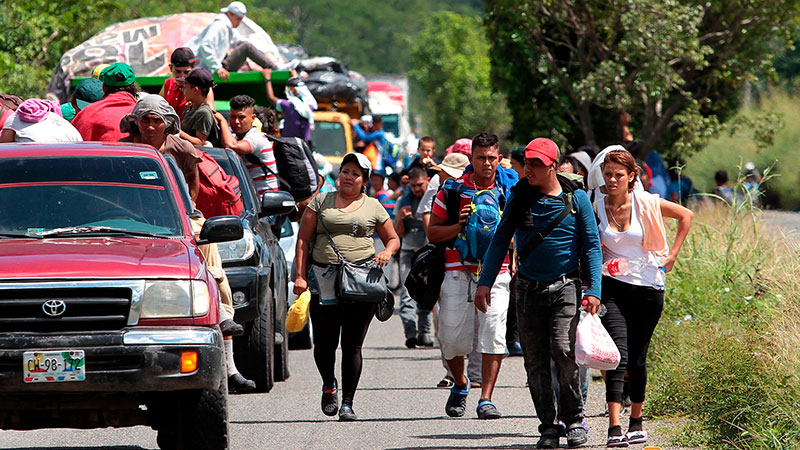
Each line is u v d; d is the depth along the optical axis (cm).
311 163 4816
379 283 3384
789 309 3681
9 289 2395
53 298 2411
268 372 4025
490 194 3409
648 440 3059
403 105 15288
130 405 2533
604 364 2872
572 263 2994
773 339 3297
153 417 2661
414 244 5350
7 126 3453
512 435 3198
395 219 5338
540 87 9119
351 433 3234
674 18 8131
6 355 2362
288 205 4053
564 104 9106
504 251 3039
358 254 3416
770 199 12631
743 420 2994
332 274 3409
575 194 2983
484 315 3425
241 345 3988
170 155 3275
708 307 4112
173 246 2644
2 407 2475
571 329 2983
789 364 3089
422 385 4234
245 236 3862
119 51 6894
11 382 2364
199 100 4219
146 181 2888
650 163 6575
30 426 2584
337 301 3428
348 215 3416
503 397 3931
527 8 8569
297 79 6694
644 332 3028
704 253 4500
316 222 3447
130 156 2955
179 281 2491
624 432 3200
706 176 12156
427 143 5500
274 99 6644
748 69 8825
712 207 6269
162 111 3438
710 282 4262
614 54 8719
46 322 2402
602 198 3077
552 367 3216
